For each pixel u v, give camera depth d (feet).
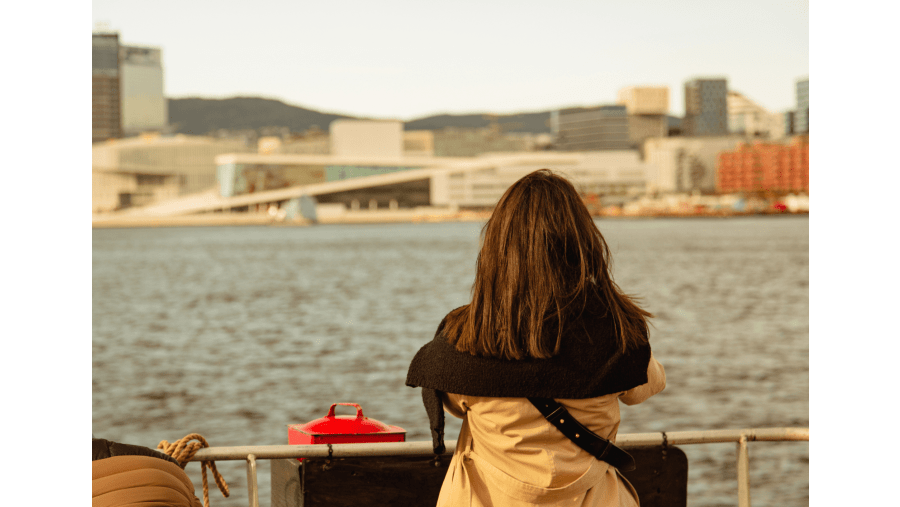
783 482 51.24
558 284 6.45
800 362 115.65
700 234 565.12
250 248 498.28
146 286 271.90
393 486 9.03
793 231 603.67
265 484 46.78
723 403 87.51
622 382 6.52
